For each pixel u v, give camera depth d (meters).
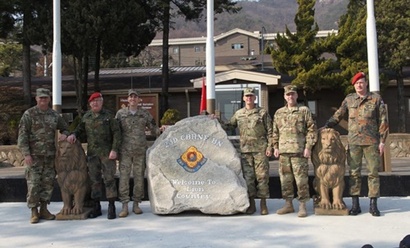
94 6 16.45
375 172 6.16
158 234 5.43
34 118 6.25
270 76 17.55
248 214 6.42
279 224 5.79
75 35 16.58
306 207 6.92
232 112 17.70
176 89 20.66
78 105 18.77
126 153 6.48
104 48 18.28
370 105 6.17
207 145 6.48
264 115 6.44
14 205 7.60
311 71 16.84
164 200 6.32
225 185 6.29
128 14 17.19
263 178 6.37
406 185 7.81
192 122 6.61
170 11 20.50
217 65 25.44
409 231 5.32
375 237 5.08
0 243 5.18
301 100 20.33
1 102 19.50
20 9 18.34
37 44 18.09
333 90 19.88
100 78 24.67
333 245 4.81
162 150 6.47
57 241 5.22
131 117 6.52
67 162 6.41
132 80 23.11
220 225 5.79
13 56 29.39
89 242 5.15
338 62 17.69
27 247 5.00
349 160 6.32
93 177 6.48
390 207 6.75
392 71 20.00
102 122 6.39
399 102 19.08
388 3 17.98
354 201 6.30
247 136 6.41
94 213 6.50
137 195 6.64
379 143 6.21
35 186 6.19
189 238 5.21
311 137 6.21
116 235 5.43
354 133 6.20
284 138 6.29
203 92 9.82
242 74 17.66
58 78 9.72
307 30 17.70
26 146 6.12
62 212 6.39
